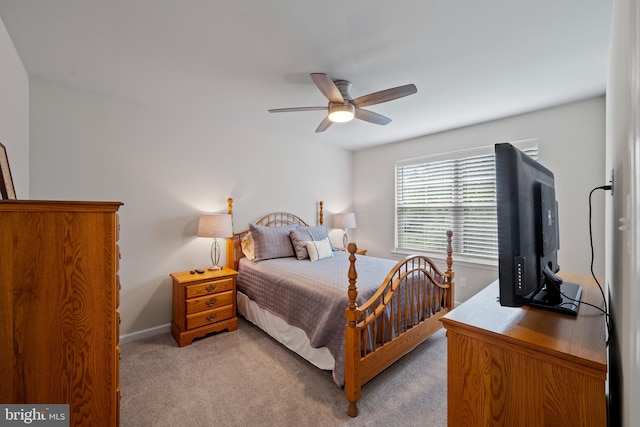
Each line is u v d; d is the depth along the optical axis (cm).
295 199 405
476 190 343
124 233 267
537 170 129
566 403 85
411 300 232
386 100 211
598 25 159
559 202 276
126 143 267
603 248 255
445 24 160
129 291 270
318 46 181
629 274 71
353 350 174
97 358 117
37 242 108
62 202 111
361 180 473
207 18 156
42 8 147
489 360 100
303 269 272
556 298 125
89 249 116
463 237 356
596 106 259
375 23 159
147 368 223
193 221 309
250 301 300
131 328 271
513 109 288
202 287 272
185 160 304
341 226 427
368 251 462
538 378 90
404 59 196
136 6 147
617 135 117
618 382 94
